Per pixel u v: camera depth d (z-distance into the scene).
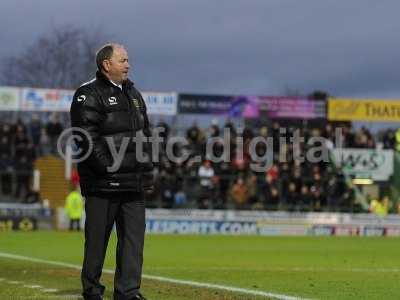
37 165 56.72
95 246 13.03
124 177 12.84
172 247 37.19
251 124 56.28
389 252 34.34
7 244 36.41
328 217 54.62
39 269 22.08
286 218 54.03
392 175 56.28
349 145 55.72
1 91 52.03
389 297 16.39
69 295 15.23
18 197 53.72
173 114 54.19
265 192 54.09
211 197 53.50
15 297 14.84
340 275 21.83
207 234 52.16
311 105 55.72
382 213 55.34
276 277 20.94
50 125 56.75
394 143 56.34
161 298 15.25
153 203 52.94
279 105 55.19
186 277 20.67
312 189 54.66
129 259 12.95
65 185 56.97
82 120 12.69
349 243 42.94
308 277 21.02
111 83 12.88
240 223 53.59
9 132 54.00
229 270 23.41
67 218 51.84
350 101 56.03
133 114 12.98
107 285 17.52
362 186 55.91
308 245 40.25
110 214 13.03
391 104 56.41
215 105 54.50
